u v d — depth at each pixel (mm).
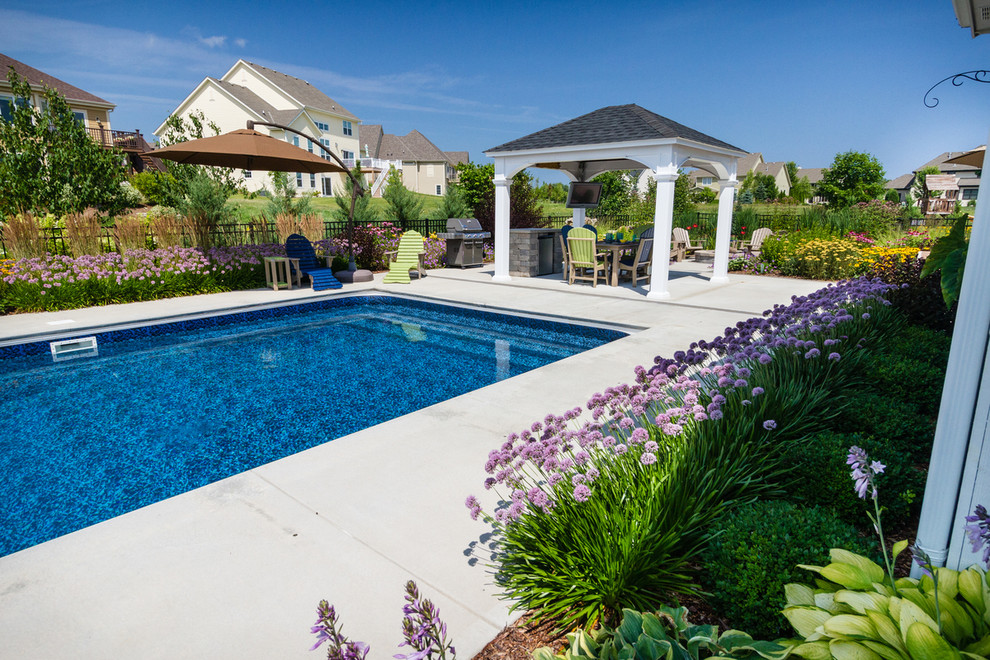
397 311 9539
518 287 10430
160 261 9422
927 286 5586
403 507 2818
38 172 15258
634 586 1972
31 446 4156
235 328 8258
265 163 10508
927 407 3596
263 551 2436
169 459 3951
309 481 3111
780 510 2111
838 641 1389
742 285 10562
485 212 16969
